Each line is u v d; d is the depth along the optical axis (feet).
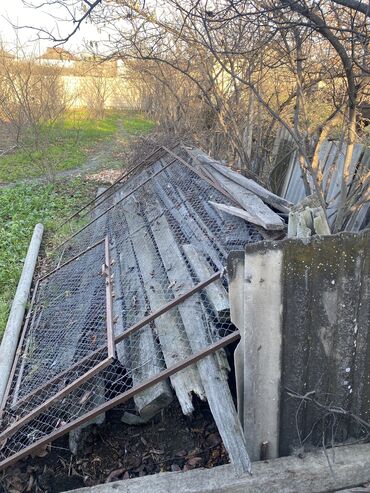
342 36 11.96
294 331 7.78
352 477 8.22
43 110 46.42
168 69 29.43
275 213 12.57
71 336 12.66
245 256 7.35
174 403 10.04
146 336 10.87
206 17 14.89
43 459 9.53
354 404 8.44
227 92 20.95
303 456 8.45
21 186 34.12
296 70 14.74
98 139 59.47
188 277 11.73
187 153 23.09
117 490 8.02
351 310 7.74
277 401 8.21
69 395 10.27
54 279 17.53
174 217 16.56
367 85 13.24
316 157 13.69
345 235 7.29
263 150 21.45
